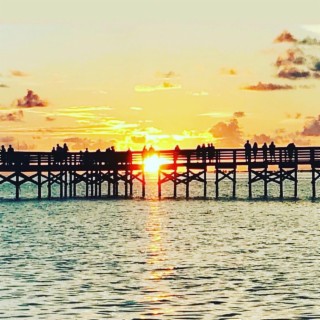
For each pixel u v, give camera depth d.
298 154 86.06
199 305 32.66
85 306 32.53
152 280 37.44
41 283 36.75
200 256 44.72
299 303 32.91
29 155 84.31
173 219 69.38
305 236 55.16
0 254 45.78
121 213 76.44
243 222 66.12
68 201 94.38
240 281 37.06
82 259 43.59
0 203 92.12
